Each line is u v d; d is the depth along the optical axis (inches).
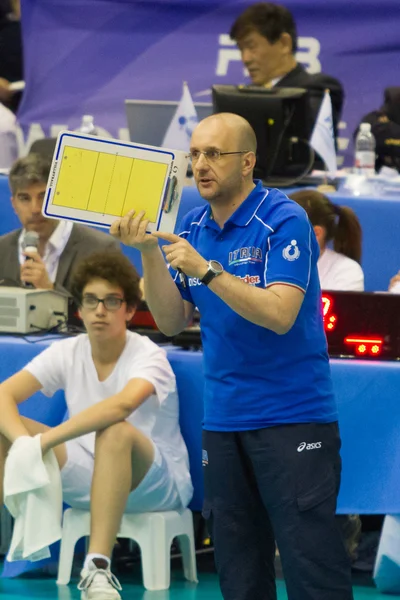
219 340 374.9
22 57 852.6
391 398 494.0
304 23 799.1
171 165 362.3
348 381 494.9
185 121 674.8
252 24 735.7
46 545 484.7
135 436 493.4
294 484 367.2
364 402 495.5
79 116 823.1
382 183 681.0
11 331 554.9
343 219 595.2
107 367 516.4
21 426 498.6
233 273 369.1
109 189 361.7
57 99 824.3
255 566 388.5
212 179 365.4
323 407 373.4
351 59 798.5
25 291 554.3
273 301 346.3
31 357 534.3
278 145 657.6
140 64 818.2
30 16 821.9
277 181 663.8
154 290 379.6
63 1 815.1
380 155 733.9
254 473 378.3
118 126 822.5
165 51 815.1
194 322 553.9
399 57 796.0
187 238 388.8
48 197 361.7
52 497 489.7
